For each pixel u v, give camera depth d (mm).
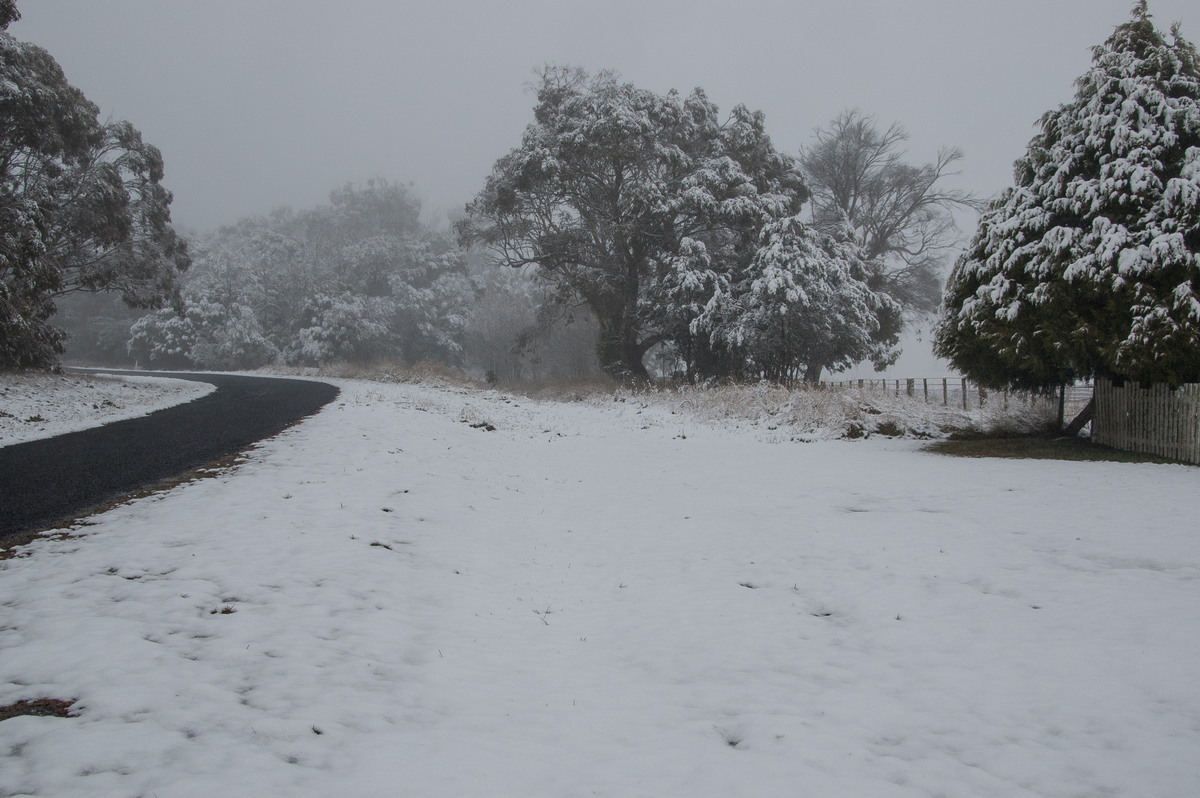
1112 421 15078
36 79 28141
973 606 6023
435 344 71438
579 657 5449
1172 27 15258
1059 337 14359
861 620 5953
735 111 40438
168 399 26516
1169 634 5148
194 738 3646
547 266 40938
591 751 3875
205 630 5082
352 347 63438
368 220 96125
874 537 8398
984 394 22469
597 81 40250
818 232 39500
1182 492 9875
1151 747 3768
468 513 9789
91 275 33781
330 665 4723
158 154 36062
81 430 16672
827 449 16891
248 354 63031
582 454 16688
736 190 36719
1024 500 9875
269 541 7402
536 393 39219
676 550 8547
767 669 5105
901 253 50125
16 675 4293
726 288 34062
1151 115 14500
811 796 3408
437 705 4352
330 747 3674
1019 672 4750
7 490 9758
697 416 23328
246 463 12117
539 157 37031
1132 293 13477
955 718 4211
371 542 7758
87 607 5434
